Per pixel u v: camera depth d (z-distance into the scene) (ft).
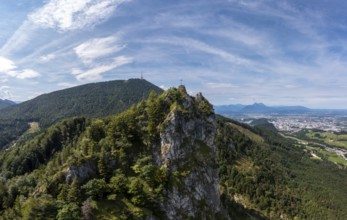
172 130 395.55
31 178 422.41
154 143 401.70
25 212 306.76
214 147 445.37
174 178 367.04
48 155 618.44
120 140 402.52
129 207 315.99
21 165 567.59
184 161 390.01
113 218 297.94
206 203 387.55
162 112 419.95
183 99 435.53
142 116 429.79
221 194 563.07
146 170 355.77
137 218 308.81
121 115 436.76
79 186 322.34
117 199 320.29
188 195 367.04
